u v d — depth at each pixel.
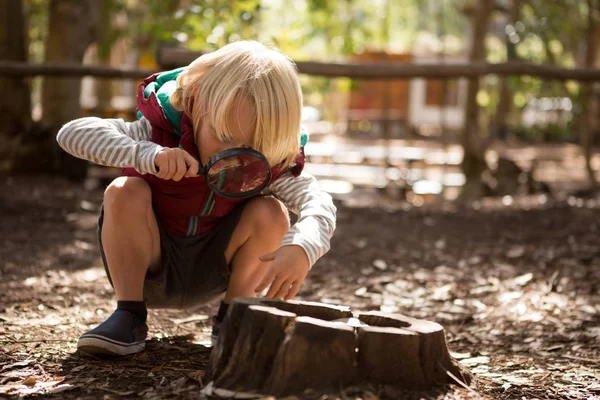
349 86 10.36
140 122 2.42
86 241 4.84
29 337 2.74
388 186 10.78
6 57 7.44
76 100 8.06
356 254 4.65
